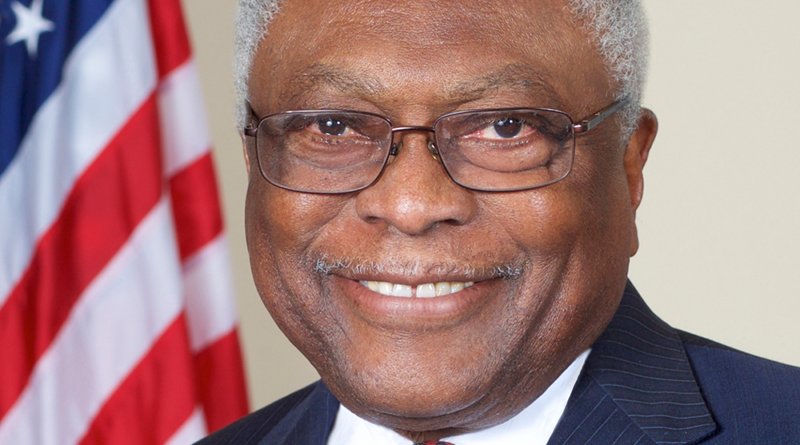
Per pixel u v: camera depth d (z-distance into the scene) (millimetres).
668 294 3135
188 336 2713
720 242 3104
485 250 1356
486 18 1328
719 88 3107
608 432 1483
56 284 2656
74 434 2646
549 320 1407
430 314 1382
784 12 3068
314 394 1775
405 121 1331
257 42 1453
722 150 3104
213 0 3381
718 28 3109
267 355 3391
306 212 1410
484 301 1385
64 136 2701
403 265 1363
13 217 2648
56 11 2729
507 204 1350
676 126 3133
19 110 2686
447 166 1335
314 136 1395
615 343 1563
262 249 1498
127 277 2695
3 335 2615
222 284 2850
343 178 1384
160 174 2727
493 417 1486
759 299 3080
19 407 2609
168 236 2715
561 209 1360
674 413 1489
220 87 3373
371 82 1330
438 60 1319
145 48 2752
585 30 1369
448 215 1333
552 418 1535
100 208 2697
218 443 1855
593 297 1430
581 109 1375
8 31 2721
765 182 3074
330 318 1446
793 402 1498
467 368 1385
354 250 1391
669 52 3137
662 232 3141
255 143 1468
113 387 2672
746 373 1554
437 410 1399
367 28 1341
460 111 1327
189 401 2680
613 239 1439
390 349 1396
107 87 2732
